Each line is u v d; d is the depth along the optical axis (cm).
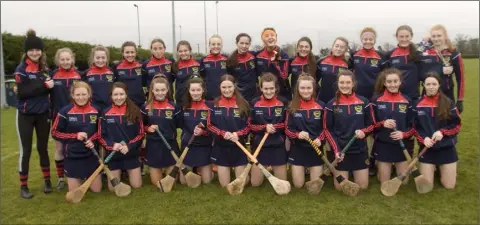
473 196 443
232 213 416
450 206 418
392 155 487
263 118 502
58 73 531
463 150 635
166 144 502
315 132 493
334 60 571
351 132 481
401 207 420
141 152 562
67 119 482
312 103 496
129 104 504
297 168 489
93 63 561
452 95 546
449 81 535
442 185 477
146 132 518
